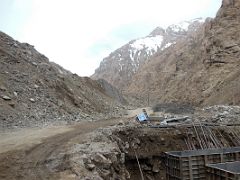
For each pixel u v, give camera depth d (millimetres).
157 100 83000
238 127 24828
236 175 14602
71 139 17578
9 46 36938
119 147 19672
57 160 13594
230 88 48844
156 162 21109
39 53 42750
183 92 67500
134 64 174500
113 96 67375
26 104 26484
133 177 19891
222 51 59125
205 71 62062
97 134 18859
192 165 18062
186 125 24016
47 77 34875
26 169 12688
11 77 29547
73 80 45969
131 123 25141
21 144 16469
